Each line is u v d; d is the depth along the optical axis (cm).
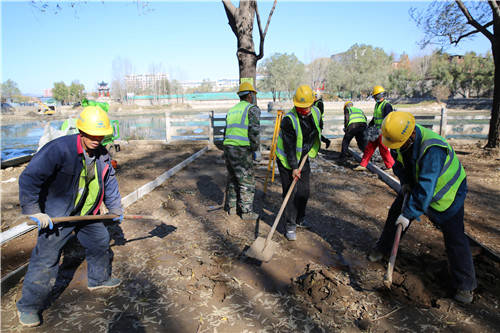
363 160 697
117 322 239
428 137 241
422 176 237
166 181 622
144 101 8225
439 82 5888
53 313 248
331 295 267
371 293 273
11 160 743
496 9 749
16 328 231
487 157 797
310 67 7169
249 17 776
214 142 1068
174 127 1098
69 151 222
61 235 236
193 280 293
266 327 235
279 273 305
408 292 272
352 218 436
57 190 231
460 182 244
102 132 221
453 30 858
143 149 1019
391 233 311
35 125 2711
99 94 10856
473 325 234
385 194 541
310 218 438
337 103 5172
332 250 349
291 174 363
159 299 265
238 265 319
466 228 397
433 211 254
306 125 351
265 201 507
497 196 523
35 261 232
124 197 476
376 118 665
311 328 234
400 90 6662
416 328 233
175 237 378
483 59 5428
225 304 260
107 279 279
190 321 240
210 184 602
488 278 287
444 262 307
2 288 275
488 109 4650
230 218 438
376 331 230
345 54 7338
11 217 440
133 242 364
